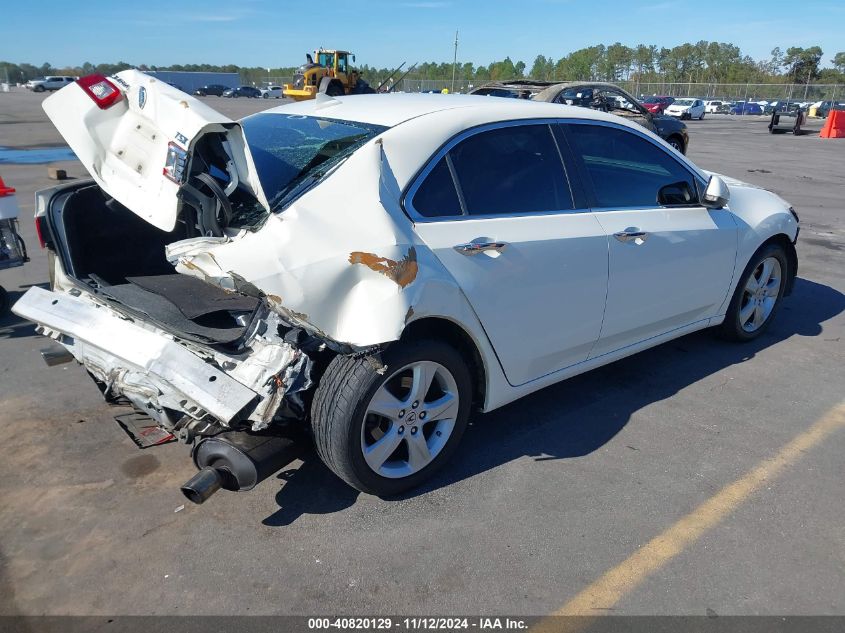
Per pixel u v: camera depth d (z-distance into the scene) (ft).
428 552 9.09
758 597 8.41
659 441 12.03
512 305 10.53
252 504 10.04
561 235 11.10
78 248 11.55
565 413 13.01
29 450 11.30
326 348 9.25
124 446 11.44
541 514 9.95
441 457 10.55
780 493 10.57
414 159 9.84
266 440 9.16
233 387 8.40
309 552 9.05
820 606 8.29
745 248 14.98
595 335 12.24
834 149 70.90
